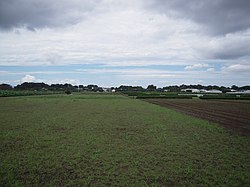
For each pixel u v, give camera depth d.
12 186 6.16
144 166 7.80
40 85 155.75
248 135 13.72
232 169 7.58
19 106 33.91
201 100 63.78
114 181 6.54
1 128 15.09
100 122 18.33
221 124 18.55
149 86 183.88
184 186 6.29
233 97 69.50
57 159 8.46
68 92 112.44
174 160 8.50
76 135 12.96
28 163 7.99
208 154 9.34
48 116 21.95
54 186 6.18
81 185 6.28
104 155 9.03
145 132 14.19
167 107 37.22
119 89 194.88
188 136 13.03
